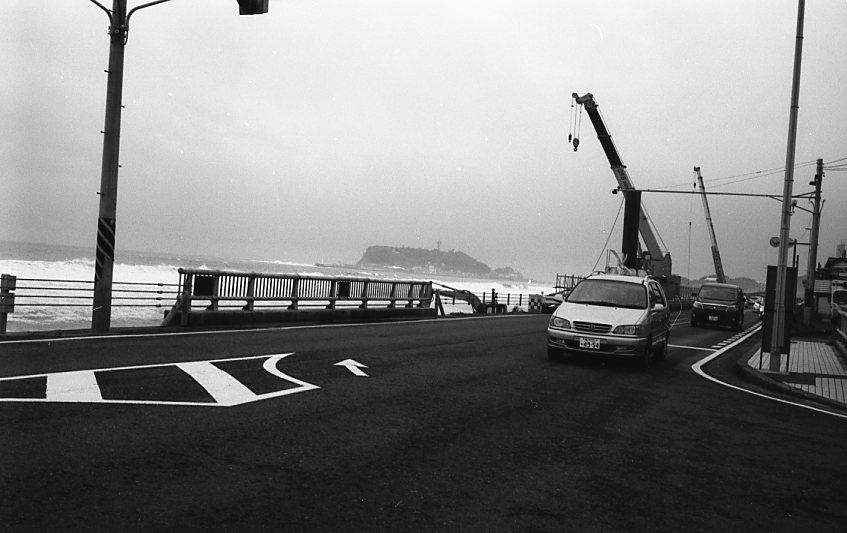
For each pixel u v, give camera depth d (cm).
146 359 862
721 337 2220
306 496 393
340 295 1886
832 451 615
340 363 943
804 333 2567
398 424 594
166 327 1312
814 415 820
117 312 2383
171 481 401
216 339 1153
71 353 886
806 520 413
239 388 702
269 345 1107
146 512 351
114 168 1190
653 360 1304
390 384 800
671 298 3972
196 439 495
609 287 1243
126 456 442
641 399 836
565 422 657
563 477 469
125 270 4941
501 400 750
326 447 501
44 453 436
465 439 559
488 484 441
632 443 588
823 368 1333
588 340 1100
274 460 459
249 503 374
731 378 1162
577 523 381
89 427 506
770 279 1228
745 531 387
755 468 532
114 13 1194
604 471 491
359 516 368
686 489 461
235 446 485
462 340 1446
